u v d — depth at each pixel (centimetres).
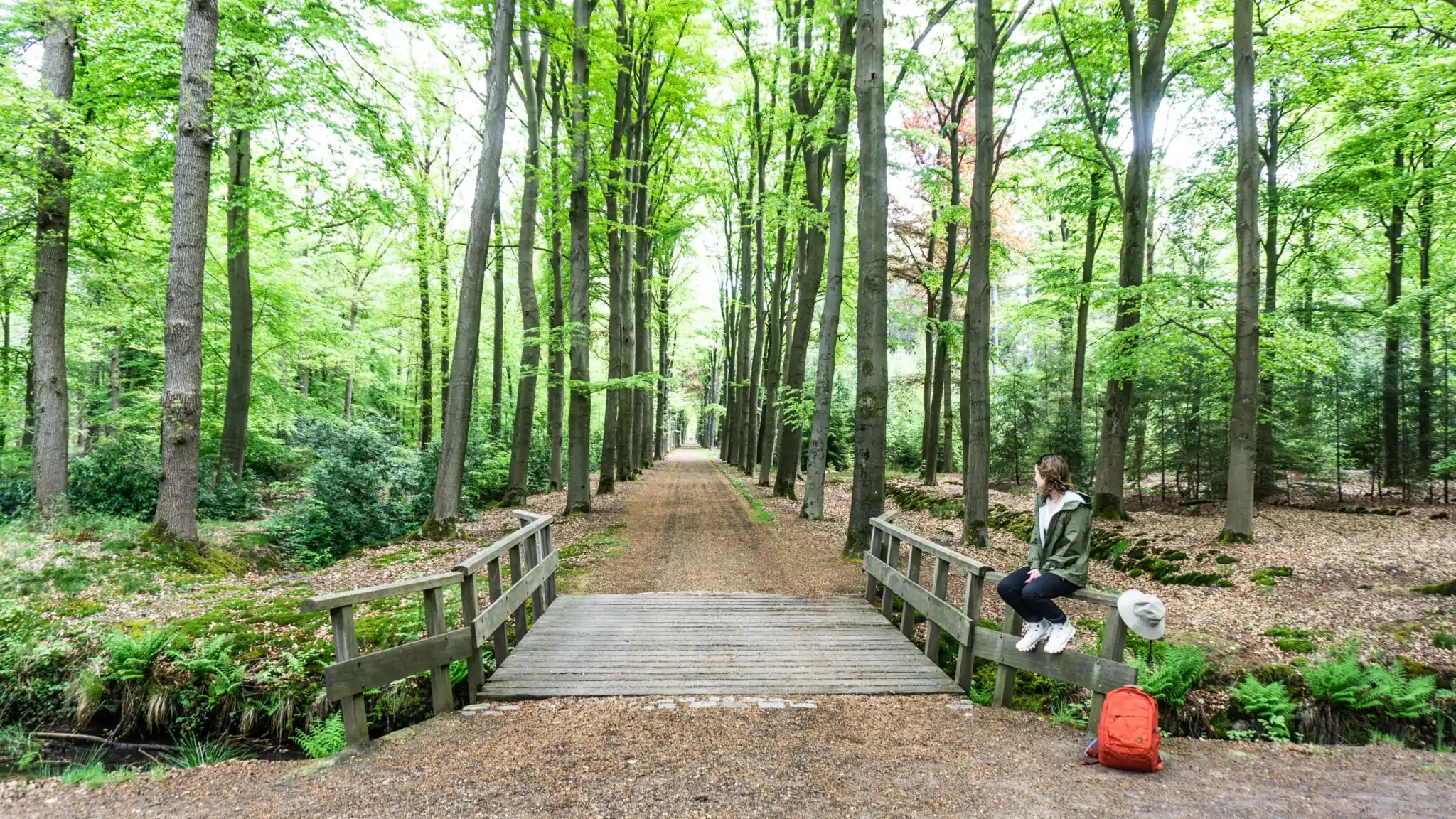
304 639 647
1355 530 1152
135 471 1344
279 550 1195
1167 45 1436
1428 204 1494
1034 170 1830
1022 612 478
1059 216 2177
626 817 333
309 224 1219
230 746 558
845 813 337
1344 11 1381
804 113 1656
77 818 344
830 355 1531
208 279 1744
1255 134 1055
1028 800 351
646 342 2534
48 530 1046
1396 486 1619
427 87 1552
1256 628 711
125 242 1502
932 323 1798
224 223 1669
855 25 1359
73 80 1170
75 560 888
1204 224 1744
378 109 1182
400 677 463
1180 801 352
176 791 377
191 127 992
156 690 589
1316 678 576
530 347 1738
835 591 902
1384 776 393
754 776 383
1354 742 549
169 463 999
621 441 2612
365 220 1264
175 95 1207
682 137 2186
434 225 1823
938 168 1574
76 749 556
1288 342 1254
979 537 1143
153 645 611
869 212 1027
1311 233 1712
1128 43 1230
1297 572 885
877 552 834
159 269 1611
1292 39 1348
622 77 1576
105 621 694
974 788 367
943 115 1759
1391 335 1530
